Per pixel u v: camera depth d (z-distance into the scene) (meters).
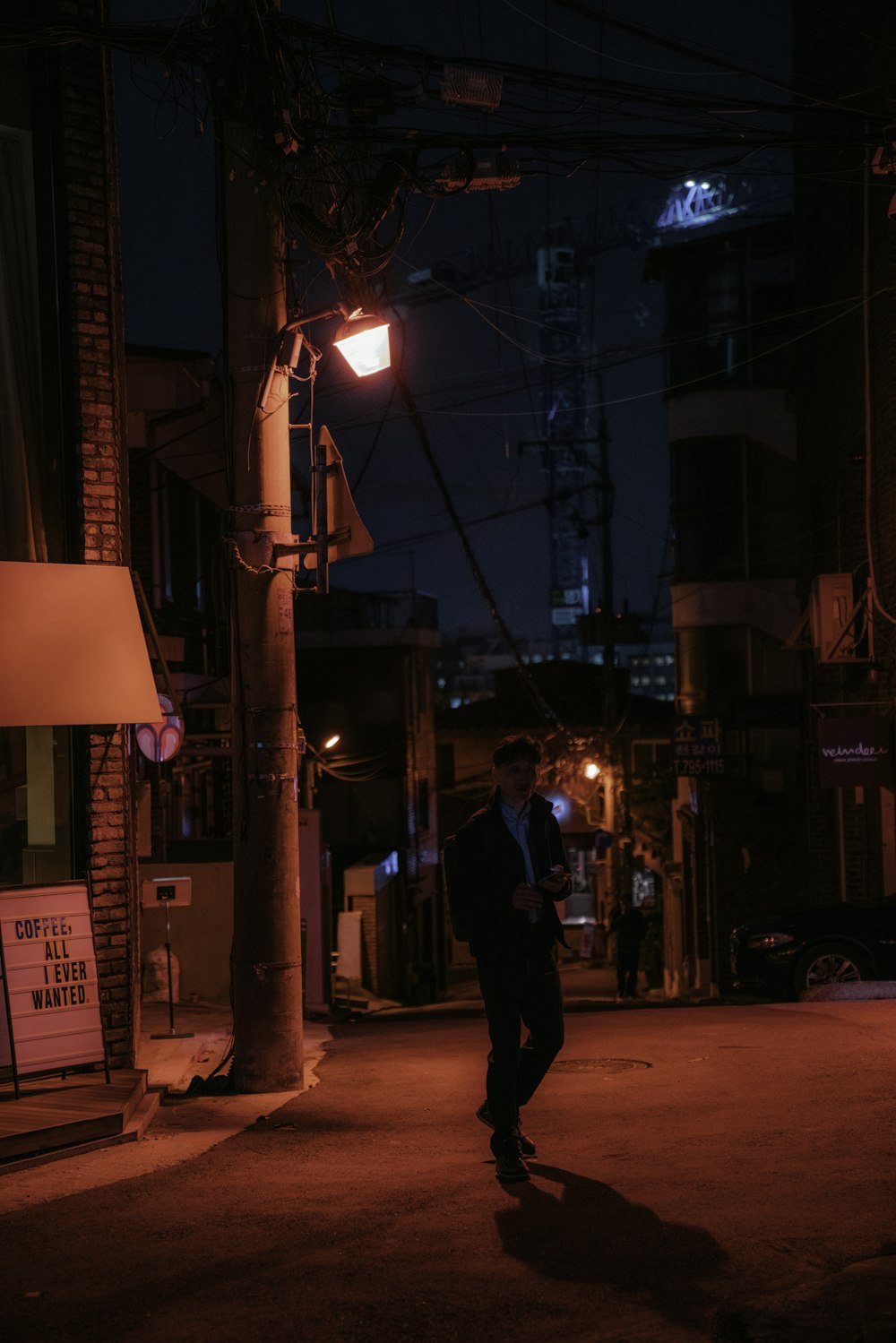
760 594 29.70
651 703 44.62
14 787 8.79
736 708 28.97
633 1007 19.53
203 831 21.70
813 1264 4.37
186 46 8.22
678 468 30.30
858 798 19.89
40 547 8.60
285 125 8.23
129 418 17.08
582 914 44.34
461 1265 4.49
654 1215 4.99
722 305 29.97
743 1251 4.52
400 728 39.94
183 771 18.81
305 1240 4.85
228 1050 9.62
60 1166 6.35
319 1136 7.09
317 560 8.38
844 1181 5.38
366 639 40.06
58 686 7.71
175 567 19.94
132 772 9.30
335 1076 9.41
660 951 34.25
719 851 24.14
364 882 30.02
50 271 8.64
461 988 42.22
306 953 19.50
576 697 45.56
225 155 8.42
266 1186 5.79
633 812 36.47
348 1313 4.08
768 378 29.86
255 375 8.45
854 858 20.33
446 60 8.88
